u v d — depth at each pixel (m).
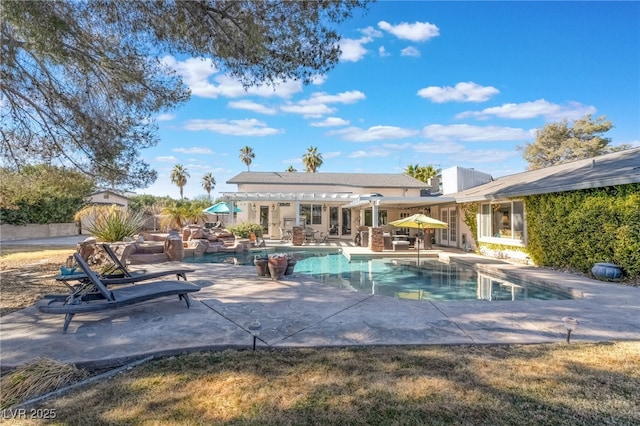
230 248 18.83
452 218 21.11
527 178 15.83
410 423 2.95
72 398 3.39
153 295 6.02
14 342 4.79
